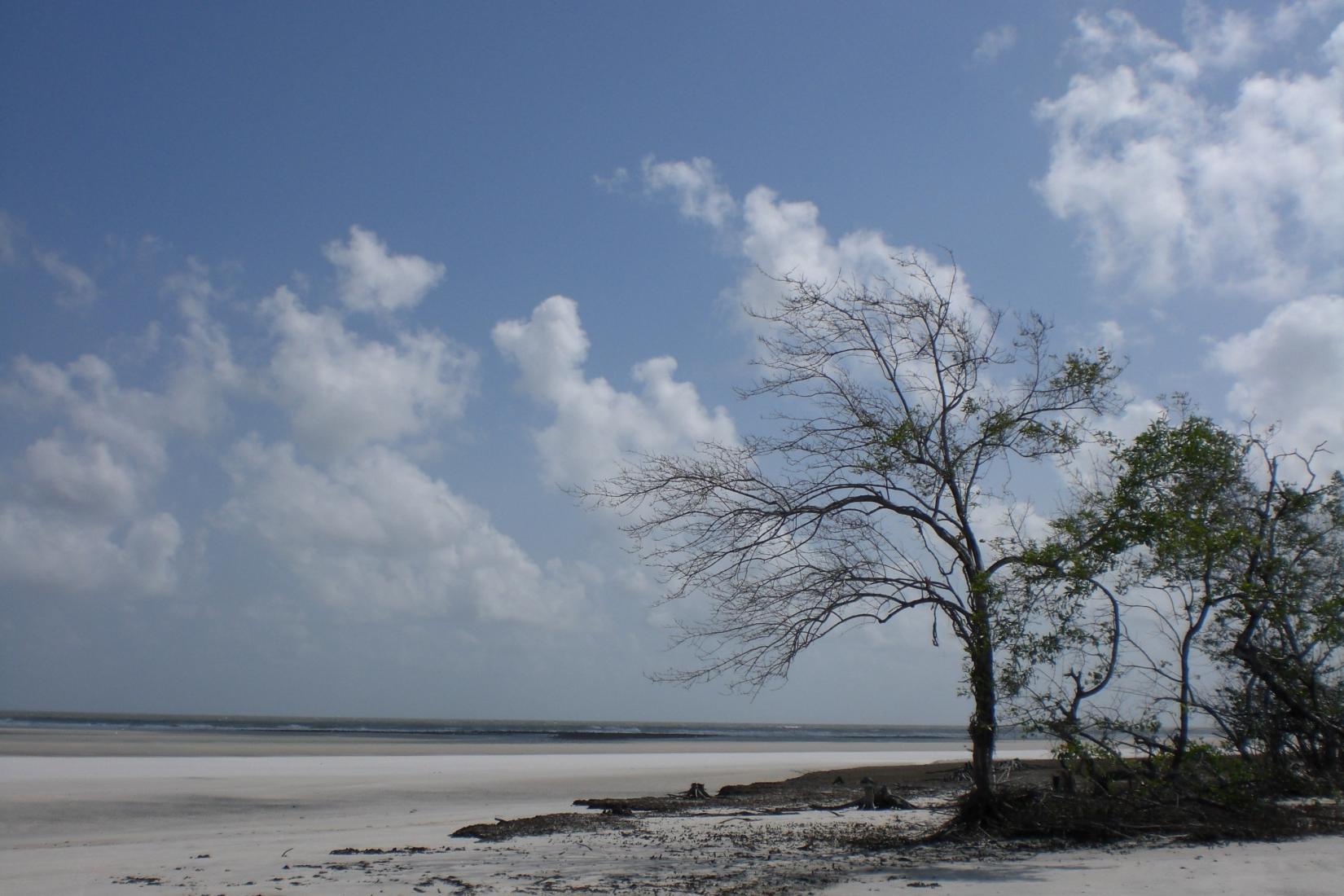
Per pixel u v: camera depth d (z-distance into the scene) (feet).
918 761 187.73
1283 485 64.64
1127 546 49.62
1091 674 51.83
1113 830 49.08
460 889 37.78
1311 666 62.69
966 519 50.96
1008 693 48.57
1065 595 48.26
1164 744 54.08
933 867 41.22
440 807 85.15
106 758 134.10
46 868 45.88
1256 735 62.08
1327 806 57.77
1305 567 64.39
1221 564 56.95
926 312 51.62
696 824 65.92
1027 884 36.14
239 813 78.48
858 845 50.55
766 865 43.73
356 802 88.48
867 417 50.62
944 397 51.90
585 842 54.85
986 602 48.08
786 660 50.03
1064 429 50.75
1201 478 54.54
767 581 50.34
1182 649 58.90
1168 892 33.88
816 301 52.65
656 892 36.47
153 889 39.27
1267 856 43.11
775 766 158.40
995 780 53.98
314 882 40.22
